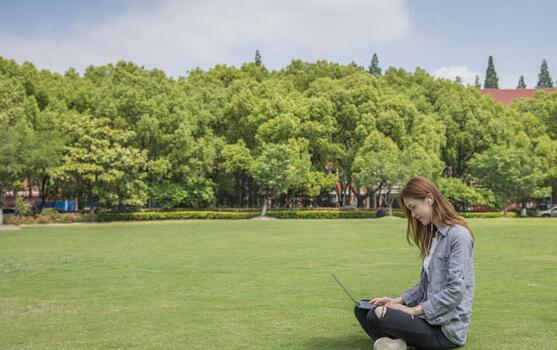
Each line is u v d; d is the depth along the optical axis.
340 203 57.53
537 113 64.56
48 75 53.34
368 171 47.41
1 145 36.03
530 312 7.09
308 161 49.41
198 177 47.97
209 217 47.78
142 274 11.60
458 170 61.16
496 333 5.89
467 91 67.00
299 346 5.46
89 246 19.14
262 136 50.12
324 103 51.06
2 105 38.78
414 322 4.50
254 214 49.34
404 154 48.53
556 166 57.09
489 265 12.84
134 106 45.28
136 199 43.09
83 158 40.59
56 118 44.00
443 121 58.31
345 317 6.93
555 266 12.60
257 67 68.69
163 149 46.84
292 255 15.51
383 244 19.31
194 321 6.77
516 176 53.22
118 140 42.78
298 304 7.90
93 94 48.75
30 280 10.89
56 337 6.04
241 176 56.09
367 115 50.84
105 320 6.93
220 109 52.41
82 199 47.78
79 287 9.89
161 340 5.81
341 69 66.19
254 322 6.66
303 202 62.50
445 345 4.51
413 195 4.60
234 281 10.41
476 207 62.12
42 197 48.19
